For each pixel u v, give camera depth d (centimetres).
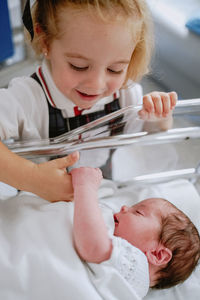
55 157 86
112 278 73
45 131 94
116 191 107
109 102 98
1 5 154
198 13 170
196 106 88
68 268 71
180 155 107
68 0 65
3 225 78
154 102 85
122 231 87
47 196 77
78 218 74
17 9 178
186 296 93
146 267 79
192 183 119
